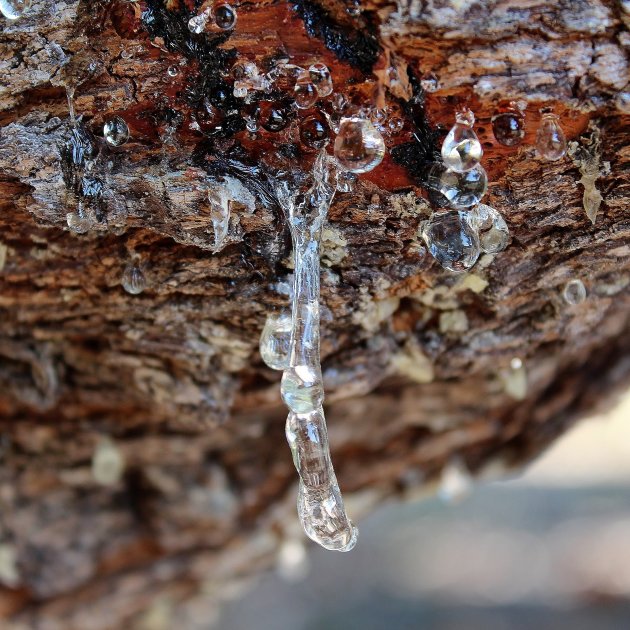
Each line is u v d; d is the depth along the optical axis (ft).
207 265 0.62
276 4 0.56
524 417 0.80
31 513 0.81
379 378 0.69
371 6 0.56
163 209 0.59
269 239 0.61
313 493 0.61
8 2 0.56
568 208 0.60
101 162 0.59
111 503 0.82
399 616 2.46
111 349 0.68
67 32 0.57
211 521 0.84
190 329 0.66
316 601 2.57
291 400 0.60
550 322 0.66
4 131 0.58
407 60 0.57
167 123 0.58
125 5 0.56
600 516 2.85
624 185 0.59
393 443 0.81
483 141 0.58
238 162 0.59
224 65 0.57
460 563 2.70
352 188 0.59
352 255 0.62
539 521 2.90
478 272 0.63
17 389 0.71
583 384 0.78
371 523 3.02
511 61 0.56
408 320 0.67
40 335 0.68
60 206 0.59
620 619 2.27
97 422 0.74
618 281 0.65
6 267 0.64
